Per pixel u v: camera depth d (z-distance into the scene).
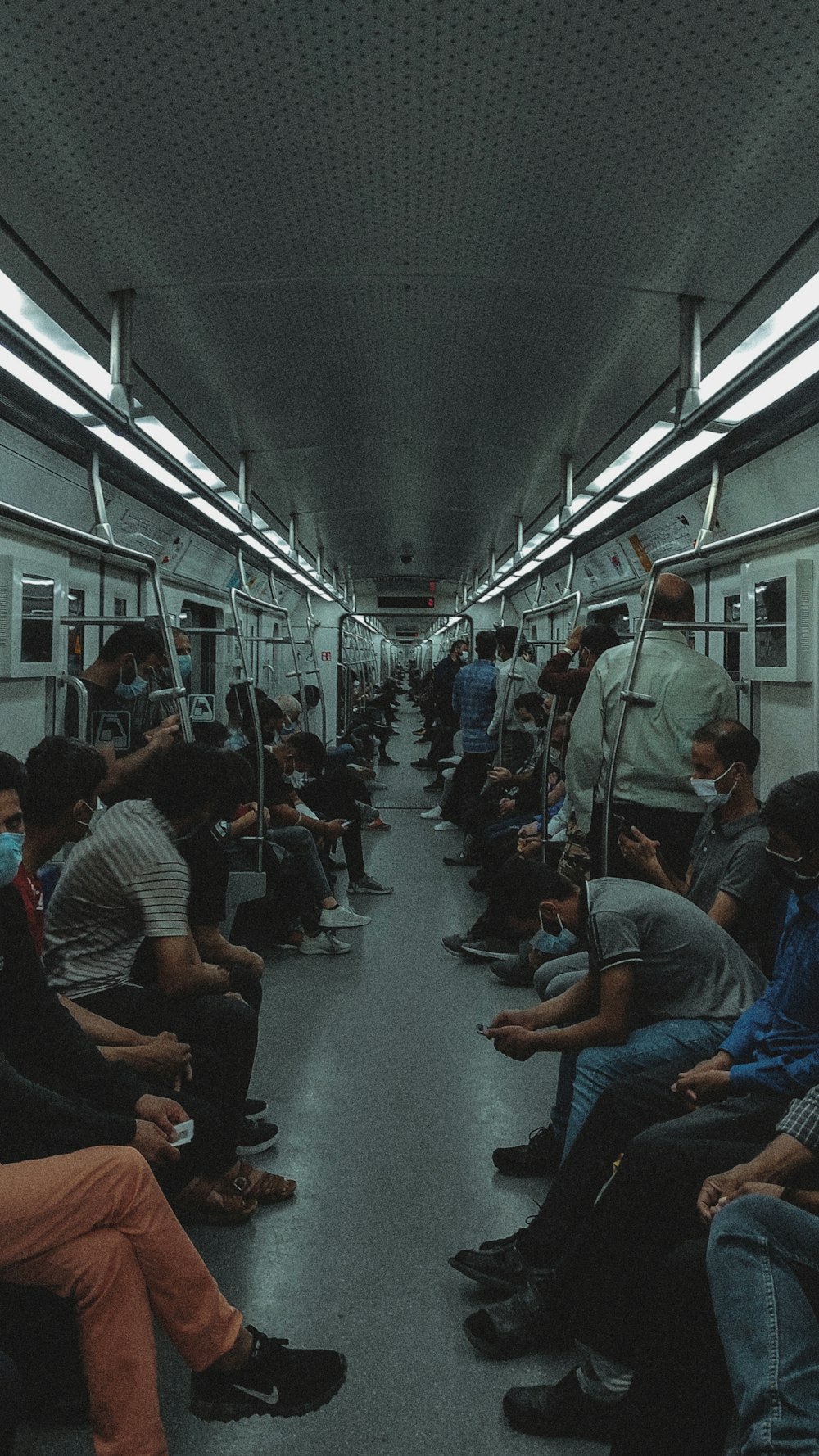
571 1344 2.31
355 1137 3.38
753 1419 1.42
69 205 2.88
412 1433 2.02
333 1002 4.81
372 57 2.23
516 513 8.38
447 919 6.46
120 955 2.85
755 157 2.55
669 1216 2.02
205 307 3.72
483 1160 3.23
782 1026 2.27
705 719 3.53
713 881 3.14
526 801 6.70
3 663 3.65
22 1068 2.17
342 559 12.62
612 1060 2.60
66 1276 1.71
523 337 4.12
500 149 2.64
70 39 2.18
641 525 6.10
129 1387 1.73
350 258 3.35
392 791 12.96
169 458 4.84
